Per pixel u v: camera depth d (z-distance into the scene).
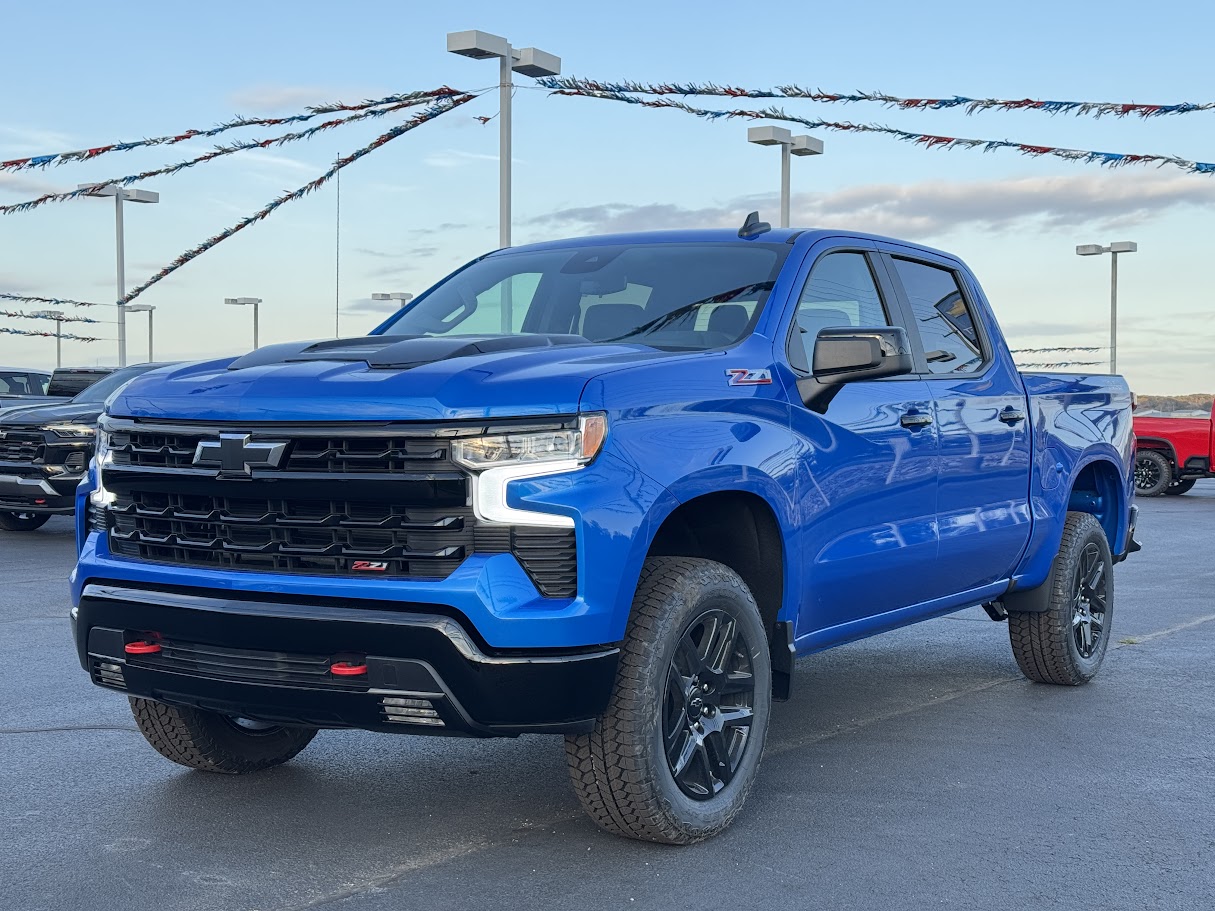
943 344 5.63
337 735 5.43
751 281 4.79
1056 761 5.05
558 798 4.53
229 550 3.81
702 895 3.62
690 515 4.40
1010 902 3.59
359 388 3.70
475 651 3.51
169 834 4.13
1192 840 4.12
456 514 3.58
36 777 4.75
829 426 4.58
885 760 5.05
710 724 4.11
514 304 5.12
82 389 14.41
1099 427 6.69
